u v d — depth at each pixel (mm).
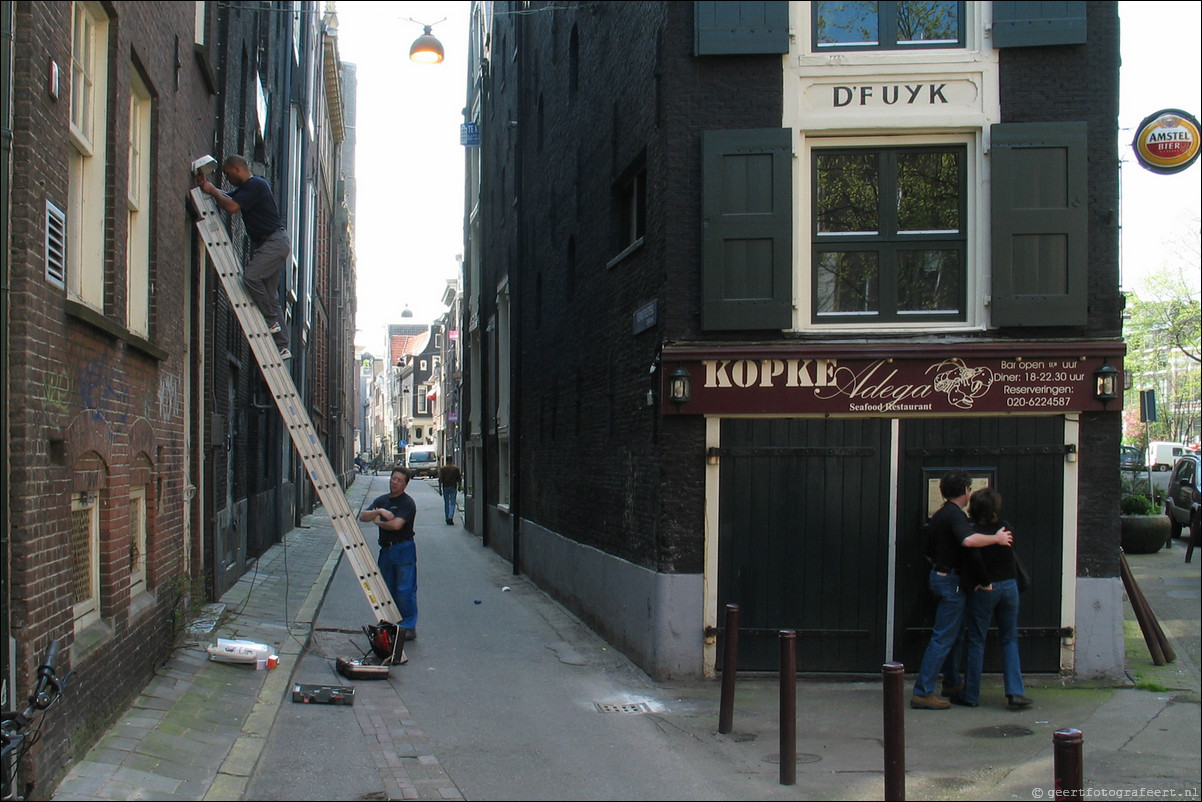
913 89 8656
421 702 8078
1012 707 7641
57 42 5441
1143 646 9539
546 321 15320
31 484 4961
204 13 10438
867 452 8602
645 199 9828
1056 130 8477
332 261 38250
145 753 5938
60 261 5539
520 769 6301
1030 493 8531
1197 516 14648
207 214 9031
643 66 9656
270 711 7305
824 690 8336
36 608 5020
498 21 21719
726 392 8539
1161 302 36219
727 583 8641
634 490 9742
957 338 8547
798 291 8680
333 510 9297
